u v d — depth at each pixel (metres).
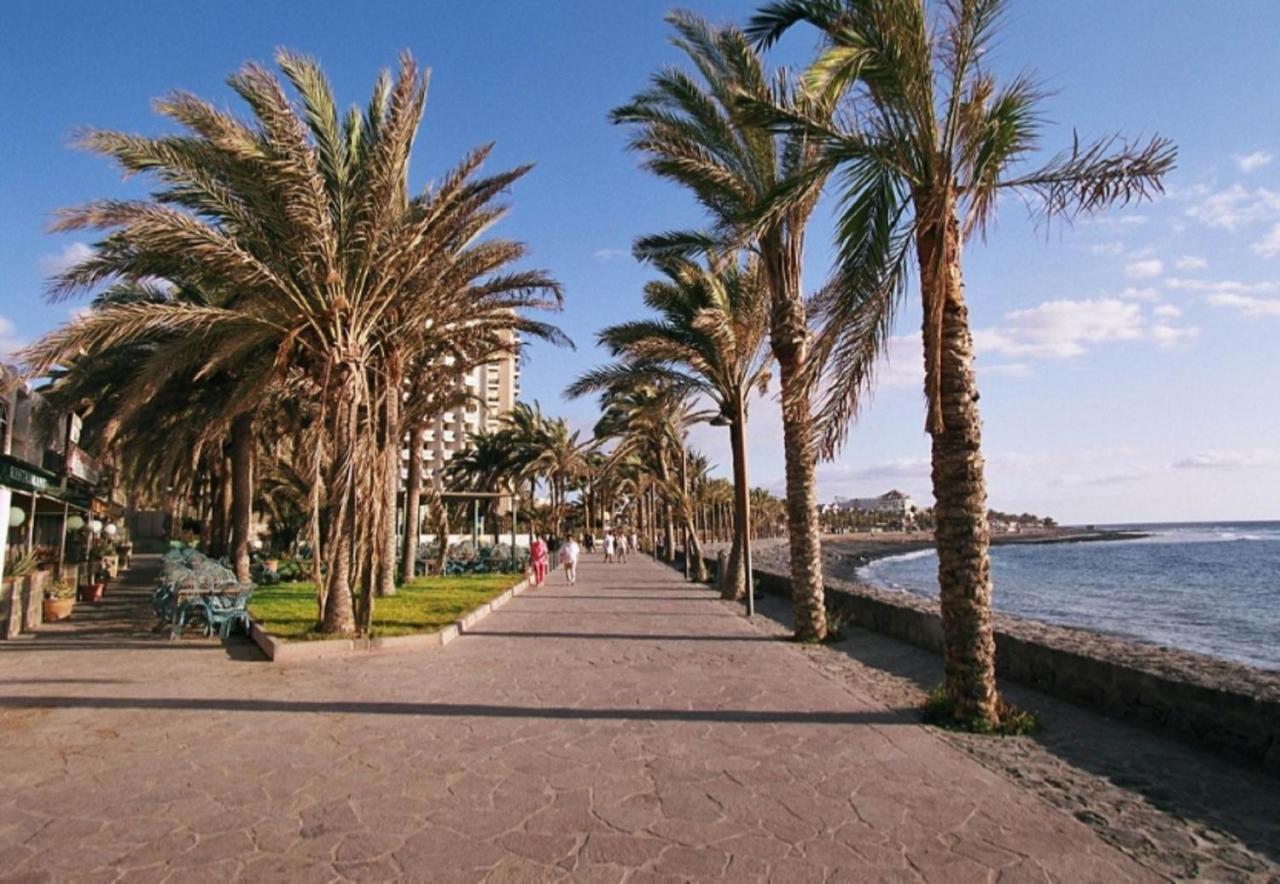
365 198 11.35
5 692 7.95
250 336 11.77
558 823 4.43
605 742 6.10
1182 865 3.93
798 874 3.80
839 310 7.75
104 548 22.55
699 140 12.67
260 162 10.34
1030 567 59.38
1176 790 5.06
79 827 4.38
